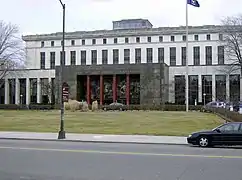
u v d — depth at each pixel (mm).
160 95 86812
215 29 108812
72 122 39906
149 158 15508
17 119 43906
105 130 32844
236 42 82312
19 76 110438
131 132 31391
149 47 114188
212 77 101000
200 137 21312
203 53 110188
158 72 87312
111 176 11453
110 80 94875
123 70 89562
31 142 23766
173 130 32625
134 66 88875
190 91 101438
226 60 104062
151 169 12695
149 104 79625
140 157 15812
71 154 16812
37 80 110000
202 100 100938
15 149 18859
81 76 93625
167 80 98688
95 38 117938
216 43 108875
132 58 115062
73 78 91625
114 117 45969
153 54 113750
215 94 99812
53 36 120562
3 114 53594
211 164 13836
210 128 33781
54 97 96312
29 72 110750
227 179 10938
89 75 91938
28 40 122438
